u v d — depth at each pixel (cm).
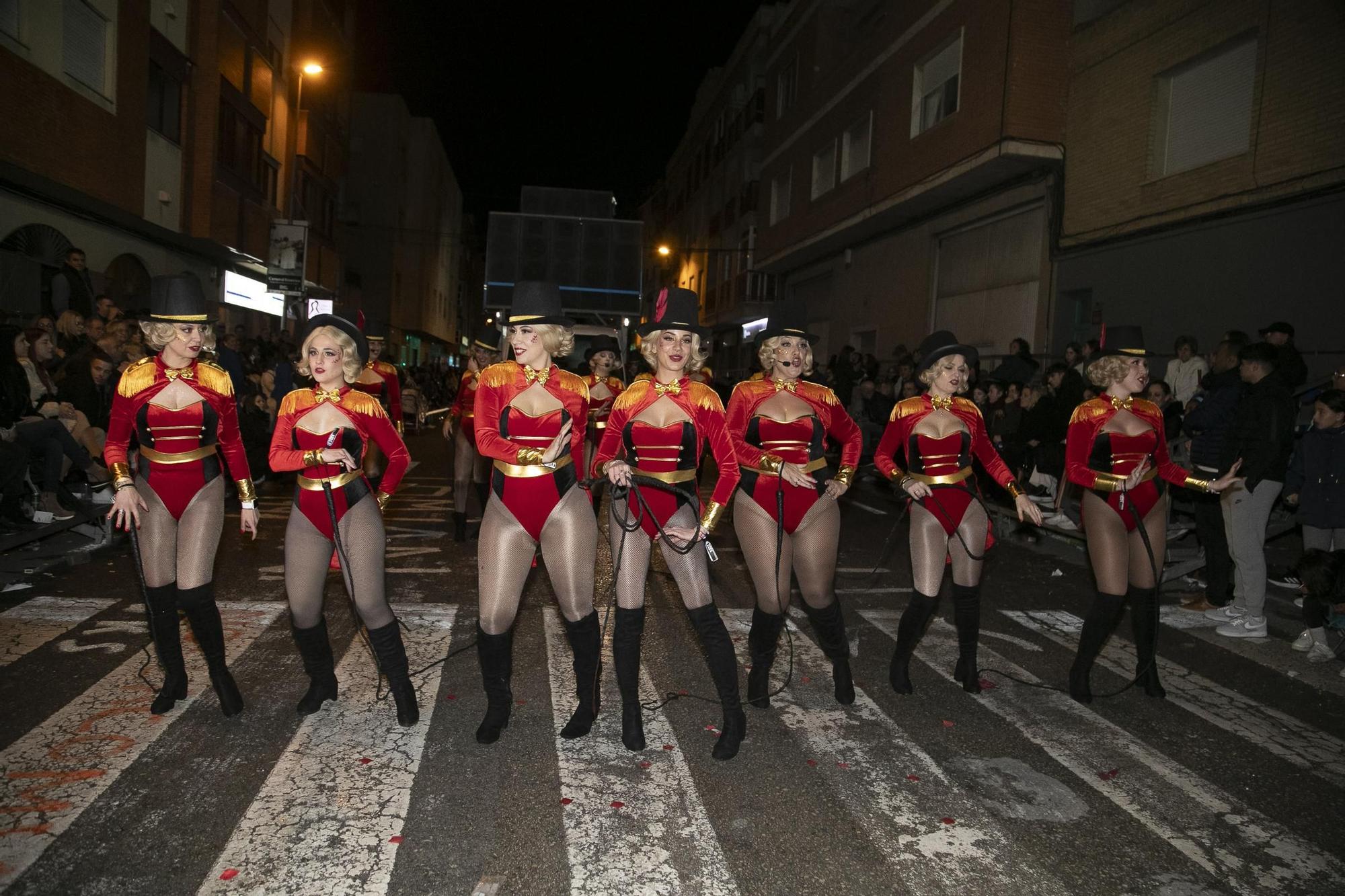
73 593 625
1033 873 306
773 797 357
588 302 2138
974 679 487
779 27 2673
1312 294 1020
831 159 2253
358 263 4403
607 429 403
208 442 420
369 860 300
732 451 395
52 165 1407
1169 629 639
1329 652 570
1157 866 313
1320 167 1012
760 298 3147
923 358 487
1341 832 342
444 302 6084
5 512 753
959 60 1633
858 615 648
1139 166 1294
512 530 384
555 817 335
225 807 332
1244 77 1135
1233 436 618
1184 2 1215
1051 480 1059
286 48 2614
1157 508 482
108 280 1616
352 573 402
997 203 1634
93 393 934
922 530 479
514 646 543
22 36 1325
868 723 439
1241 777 390
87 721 408
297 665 490
